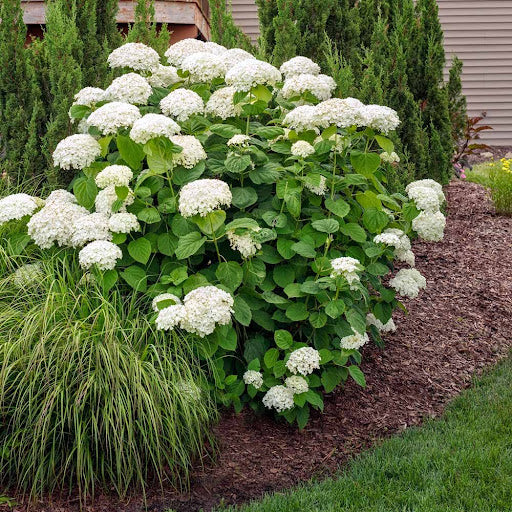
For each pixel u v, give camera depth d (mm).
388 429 3613
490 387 3986
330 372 3484
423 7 6559
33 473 2893
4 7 4441
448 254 5695
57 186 4332
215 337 3143
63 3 4871
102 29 5348
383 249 3580
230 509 2807
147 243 3291
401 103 6012
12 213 3463
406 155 5746
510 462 3037
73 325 3084
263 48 5516
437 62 6355
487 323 4855
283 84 4004
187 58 3795
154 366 3057
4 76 4434
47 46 4586
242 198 3406
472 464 3047
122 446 2852
